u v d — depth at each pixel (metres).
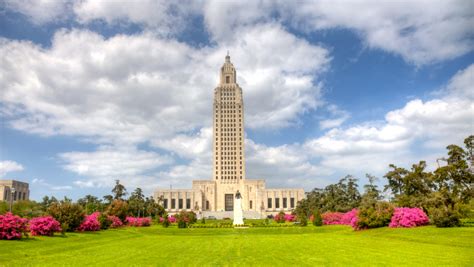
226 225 109.88
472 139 76.06
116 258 40.59
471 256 38.00
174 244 58.03
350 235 70.12
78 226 74.12
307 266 34.09
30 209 138.12
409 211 69.12
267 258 39.75
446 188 76.12
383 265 33.59
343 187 149.50
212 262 37.47
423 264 33.69
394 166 94.88
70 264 36.06
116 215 109.25
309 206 159.88
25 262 37.03
